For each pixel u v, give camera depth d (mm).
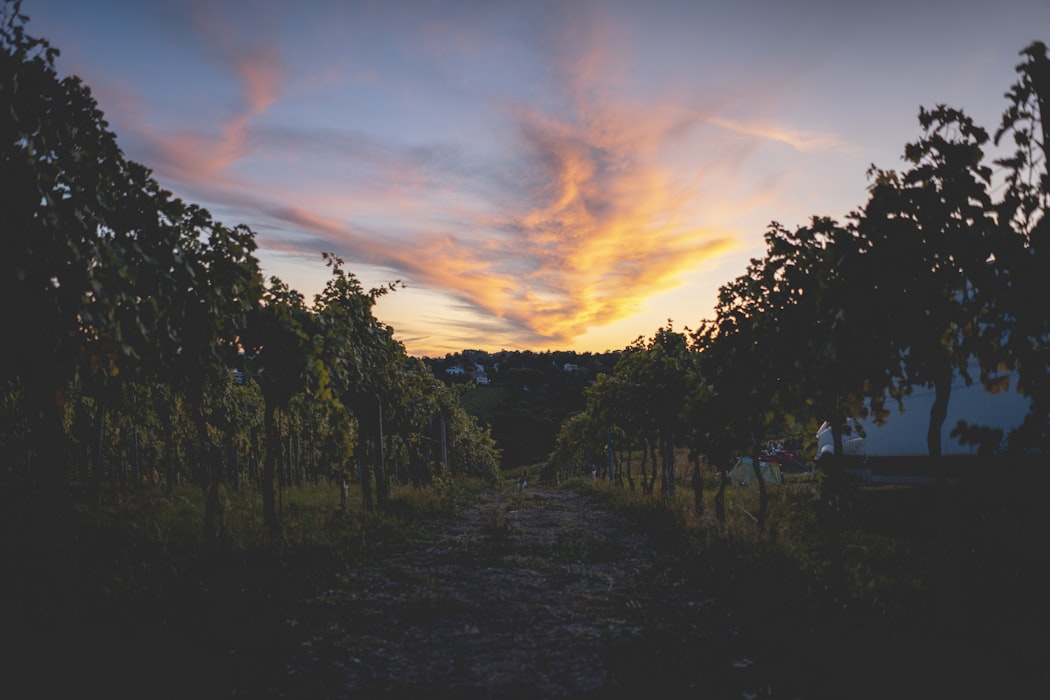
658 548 8430
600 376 16891
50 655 3910
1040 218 4145
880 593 5188
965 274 4578
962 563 5391
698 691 3779
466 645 4770
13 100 4422
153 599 5070
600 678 4102
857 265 4914
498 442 70062
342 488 11547
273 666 4199
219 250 6578
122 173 5262
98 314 4781
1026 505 5211
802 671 3984
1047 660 3768
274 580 6059
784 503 10953
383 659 4453
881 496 9602
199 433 7289
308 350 8703
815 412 6859
